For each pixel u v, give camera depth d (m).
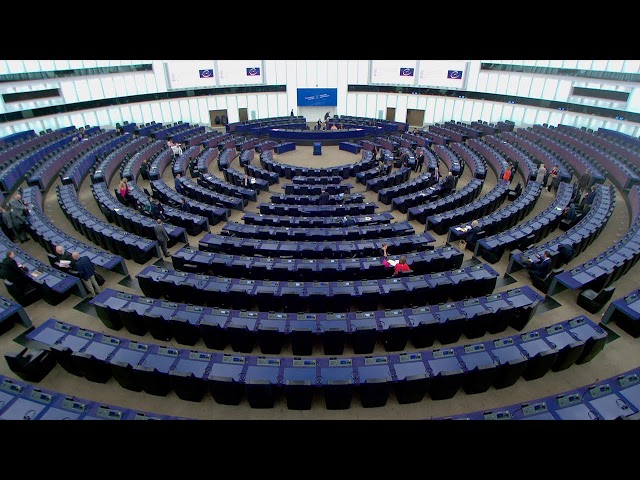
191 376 7.82
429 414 8.26
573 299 11.91
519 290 10.43
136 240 14.18
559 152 25.81
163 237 14.23
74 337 8.87
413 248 14.05
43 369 8.96
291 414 8.22
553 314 11.37
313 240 14.92
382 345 10.11
